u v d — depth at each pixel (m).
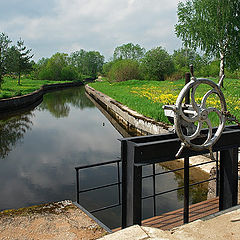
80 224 2.76
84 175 7.24
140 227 2.56
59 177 7.25
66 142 11.62
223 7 21.58
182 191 5.68
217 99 15.03
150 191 5.80
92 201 5.52
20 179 7.18
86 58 107.81
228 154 3.60
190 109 3.16
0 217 2.90
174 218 3.72
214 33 22.45
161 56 43.91
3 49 30.48
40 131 14.18
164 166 7.55
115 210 5.05
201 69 43.88
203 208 3.98
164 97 18.09
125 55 88.38
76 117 19.12
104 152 9.92
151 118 11.63
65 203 3.24
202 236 2.46
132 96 20.59
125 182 3.01
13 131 14.23
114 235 2.42
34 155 9.64
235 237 2.44
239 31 22.30
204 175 6.38
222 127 3.27
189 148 3.07
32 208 3.12
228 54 22.98
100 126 15.52
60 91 45.53
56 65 71.00
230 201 3.64
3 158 9.30
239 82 27.09
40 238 2.52
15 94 24.98
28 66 41.84
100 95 26.73
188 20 23.52
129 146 2.91
